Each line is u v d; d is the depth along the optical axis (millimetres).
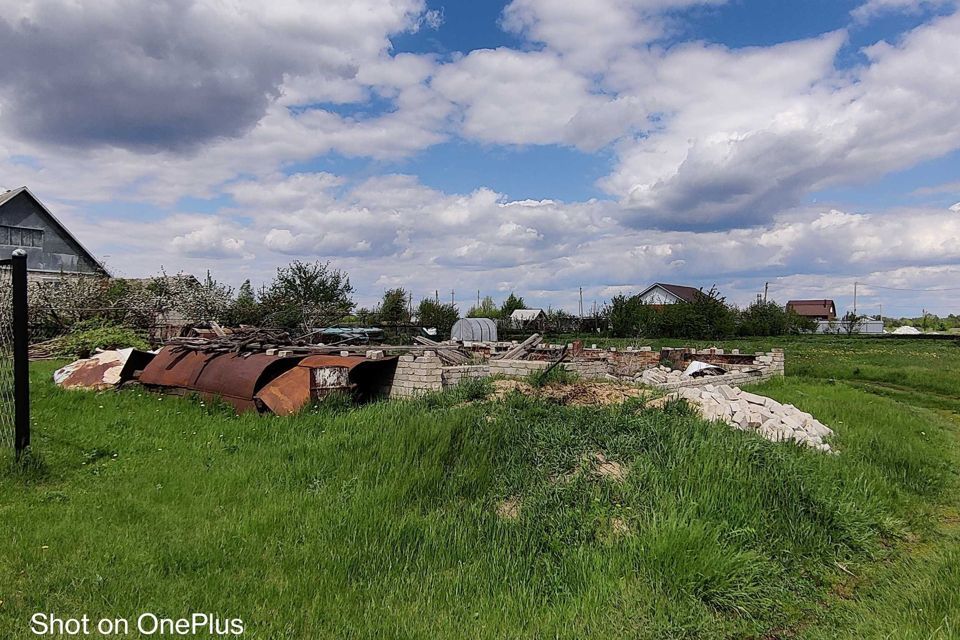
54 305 21125
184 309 24438
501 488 6062
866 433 9680
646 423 7418
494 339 29312
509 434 7047
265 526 5082
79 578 4102
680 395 9422
